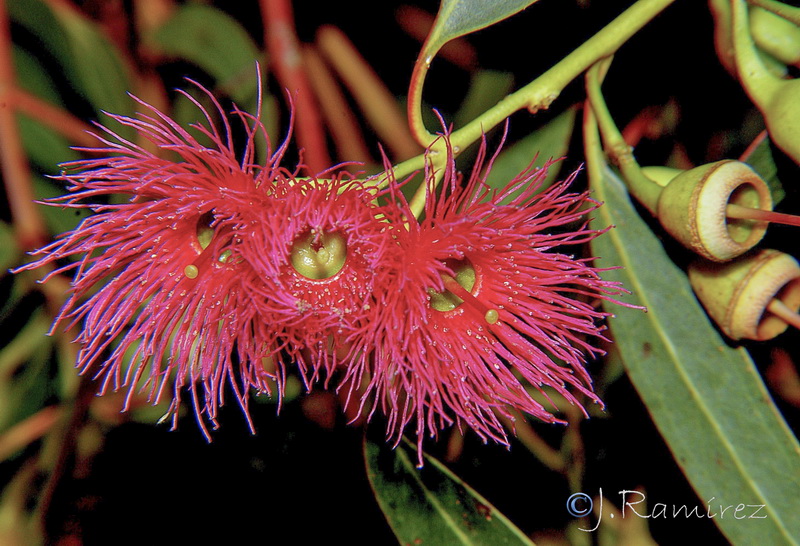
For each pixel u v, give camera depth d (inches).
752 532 10.3
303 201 9.9
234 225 10.1
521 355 10.2
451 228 9.9
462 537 10.8
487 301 10.2
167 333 10.1
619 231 10.5
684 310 10.4
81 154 11.5
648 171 10.3
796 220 9.8
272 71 11.4
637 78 11.3
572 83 10.7
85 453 11.9
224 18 11.4
